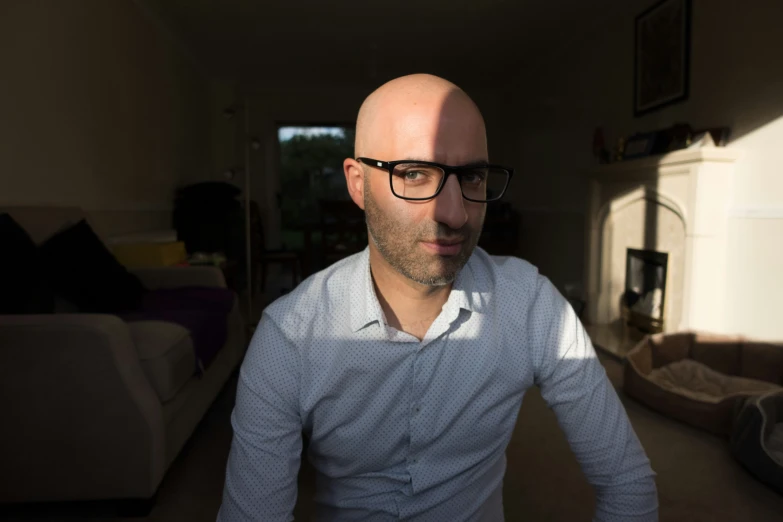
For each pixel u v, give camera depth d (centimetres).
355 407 65
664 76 337
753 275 266
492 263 71
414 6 417
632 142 352
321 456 71
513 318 68
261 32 480
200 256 393
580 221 476
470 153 57
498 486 76
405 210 57
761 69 259
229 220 487
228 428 218
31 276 187
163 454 157
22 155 238
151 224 423
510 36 485
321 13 432
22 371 142
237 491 63
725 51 284
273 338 65
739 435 188
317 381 64
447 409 66
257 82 662
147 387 153
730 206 280
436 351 64
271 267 688
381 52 540
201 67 591
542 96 565
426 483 67
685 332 270
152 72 429
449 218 56
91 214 312
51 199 264
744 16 269
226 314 245
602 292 389
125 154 369
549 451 198
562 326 70
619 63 403
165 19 446
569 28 462
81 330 141
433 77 59
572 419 70
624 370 255
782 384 243
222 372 243
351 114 694
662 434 211
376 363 64
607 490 68
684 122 321
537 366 70
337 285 68
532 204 595
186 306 234
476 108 59
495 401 68
